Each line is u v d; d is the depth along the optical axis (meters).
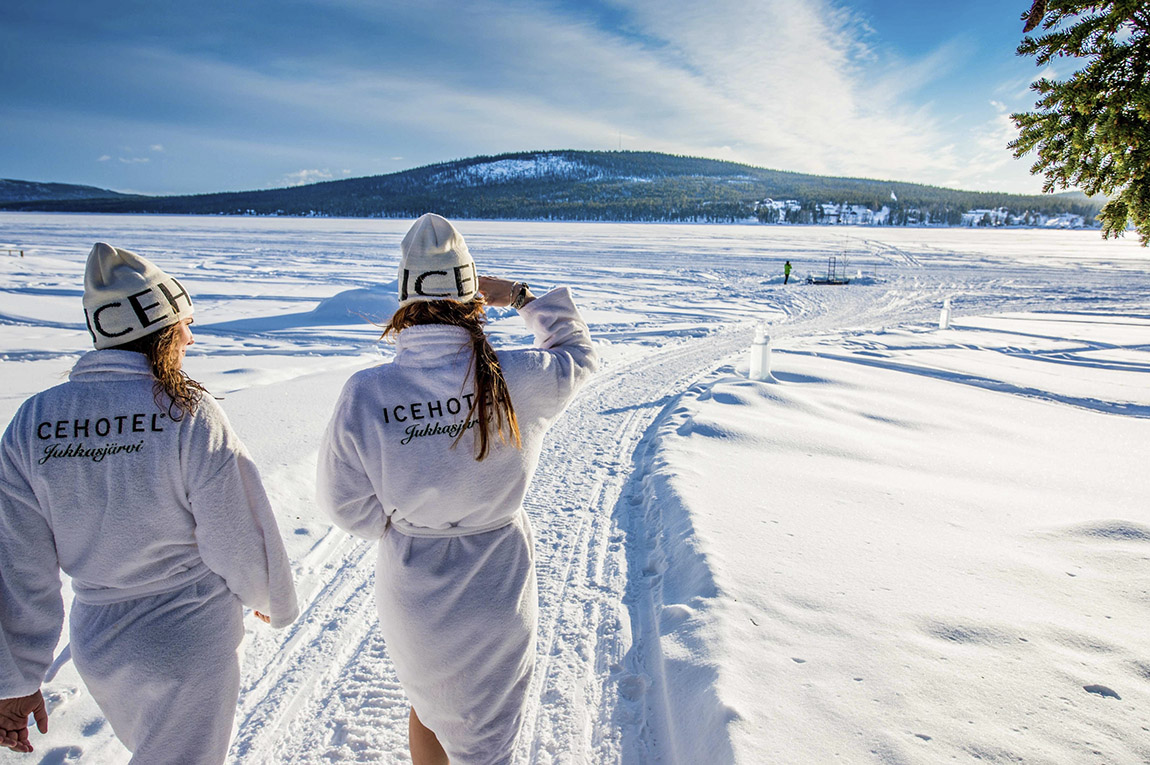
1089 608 2.67
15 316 12.16
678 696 2.26
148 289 1.40
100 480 1.35
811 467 4.71
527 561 1.59
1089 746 1.86
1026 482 4.46
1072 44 3.16
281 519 3.93
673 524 3.74
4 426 5.57
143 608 1.41
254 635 2.88
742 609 2.67
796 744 1.87
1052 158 3.64
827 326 15.12
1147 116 3.04
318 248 42.28
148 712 1.41
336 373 8.17
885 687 2.14
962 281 26.69
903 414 6.41
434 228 1.43
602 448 5.68
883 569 3.05
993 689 2.13
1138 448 5.35
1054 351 10.94
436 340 1.43
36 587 1.36
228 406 6.07
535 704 2.39
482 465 1.45
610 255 39.56
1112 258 39.84
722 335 13.47
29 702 1.41
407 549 1.48
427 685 1.51
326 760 2.14
